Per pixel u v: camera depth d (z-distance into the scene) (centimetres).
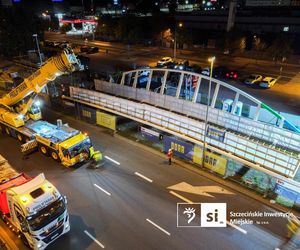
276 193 1950
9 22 6078
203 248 1535
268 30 6612
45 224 1409
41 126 2638
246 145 1992
